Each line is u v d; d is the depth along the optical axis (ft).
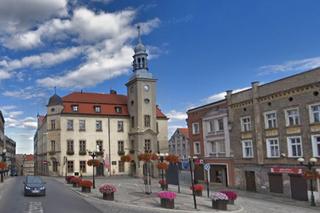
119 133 211.82
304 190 102.27
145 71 212.02
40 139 254.68
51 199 86.84
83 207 74.69
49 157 199.31
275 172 113.39
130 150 210.38
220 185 143.33
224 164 140.97
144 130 204.64
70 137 200.34
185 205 80.69
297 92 106.42
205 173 153.58
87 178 185.37
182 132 329.52
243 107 130.52
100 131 207.41
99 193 99.60
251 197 109.60
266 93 118.83
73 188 117.08
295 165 105.91
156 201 84.84
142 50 213.05
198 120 160.97
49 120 202.39
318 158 98.68
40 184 95.45
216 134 147.02
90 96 217.56
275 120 115.55
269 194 115.85
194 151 163.53
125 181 164.25
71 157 198.49
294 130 107.04
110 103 215.92
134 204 79.36
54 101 202.90
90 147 203.51
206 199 93.86
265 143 119.14
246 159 128.06
